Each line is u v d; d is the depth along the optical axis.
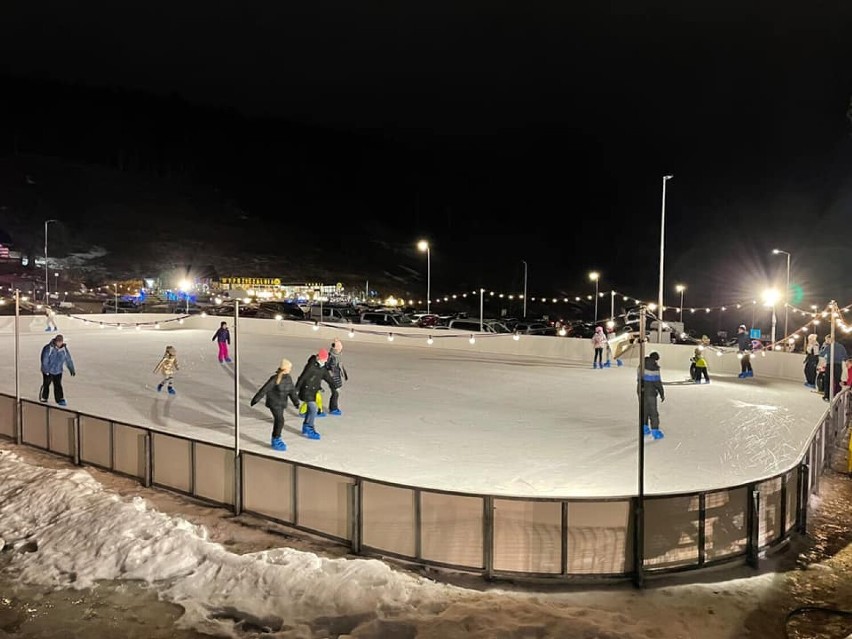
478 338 29.95
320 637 5.36
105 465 10.20
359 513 7.14
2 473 9.76
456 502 6.67
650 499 6.62
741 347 22.80
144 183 127.25
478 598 6.05
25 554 7.10
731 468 10.42
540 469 10.13
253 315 46.62
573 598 6.28
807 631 5.75
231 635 5.50
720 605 6.19
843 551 7.57
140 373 20.44
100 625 5.68
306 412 12.13
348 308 52.31
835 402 12.79
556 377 21.27
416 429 12.96
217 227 113.50
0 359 24.03
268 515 8.02
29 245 86.81
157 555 6.76
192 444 8.81
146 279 79.44
